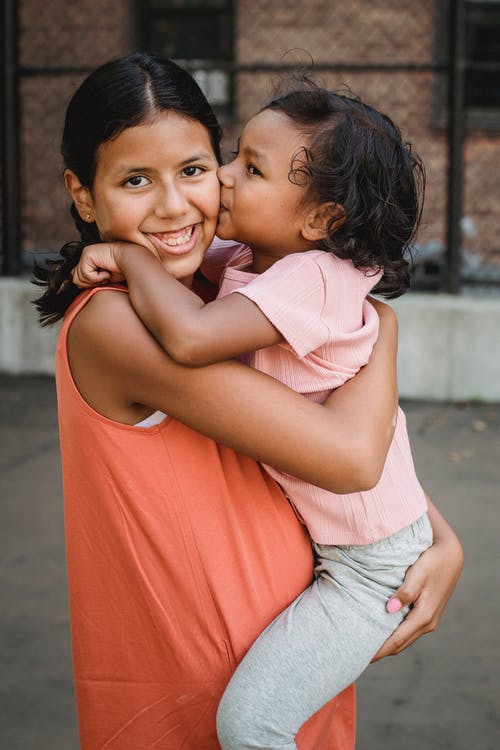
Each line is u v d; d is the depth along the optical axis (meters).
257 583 1.42
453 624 3.29
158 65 1.38
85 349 1.37
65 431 1.43
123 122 1.35
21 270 6.65
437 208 8.52
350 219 1.45
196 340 1.29
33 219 8.28
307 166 1.44
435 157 8.55
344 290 1.43
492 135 8.62
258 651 1.39
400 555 1.48
